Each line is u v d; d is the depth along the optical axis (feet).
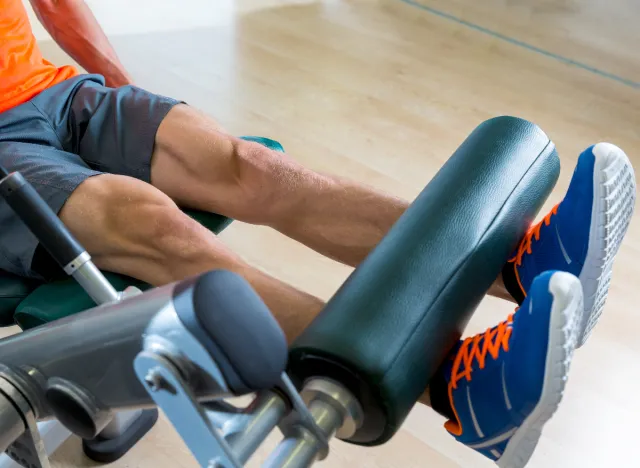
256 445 1.92
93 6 9.37
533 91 8.59
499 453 2.93
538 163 3.35
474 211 2.89
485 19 10.18
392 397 2.27
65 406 2.25
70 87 4.40
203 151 3.96
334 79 8.40
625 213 3.31
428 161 7.18
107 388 2.12
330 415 2.25
